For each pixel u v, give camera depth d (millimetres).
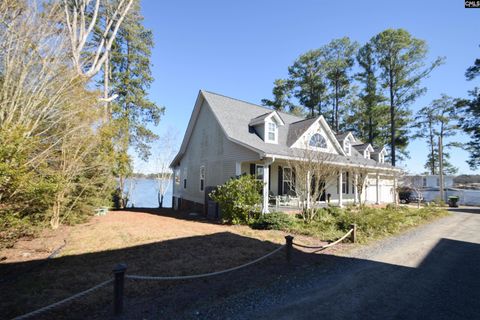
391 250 7055
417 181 33938
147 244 7020
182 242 7309
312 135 16109
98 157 10953
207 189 14172
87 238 7715
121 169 18750
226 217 11258
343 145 19188
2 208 5969
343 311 3547
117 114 21109
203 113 17297
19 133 6066
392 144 30781
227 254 6148
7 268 4898
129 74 22344
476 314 3545
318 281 4676
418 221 12289
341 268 5434
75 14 11250
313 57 34406
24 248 6398
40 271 4754
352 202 18406
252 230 9422
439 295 4184
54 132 8641
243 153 12922
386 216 10297
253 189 11227
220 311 3459
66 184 8734
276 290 4230
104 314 3250
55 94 8188
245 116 16125
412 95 30562
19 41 7188
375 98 32562
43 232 8383
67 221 10211
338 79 34188
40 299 3586
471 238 9156
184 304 3623
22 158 5887
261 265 5500
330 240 7871
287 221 9750
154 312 3350
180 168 21453
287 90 36781
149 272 4781
